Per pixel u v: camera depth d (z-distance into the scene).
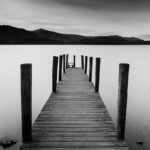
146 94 18.73
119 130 3.86
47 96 18.25
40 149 3.44
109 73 32.44
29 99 3.56
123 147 3.56
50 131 4.19
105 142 3.73
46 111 5.58
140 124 11.34
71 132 4.16
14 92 20.11
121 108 3.79
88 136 3.98
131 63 48.25
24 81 3.50
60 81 10.37
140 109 14.20
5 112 14.02
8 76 30.70
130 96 17.94
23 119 3.62
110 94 18.83
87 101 6.62
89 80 10.23
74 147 3.54
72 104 6.27
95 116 5.19
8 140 9.21
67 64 18.73
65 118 5.02
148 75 30.17
